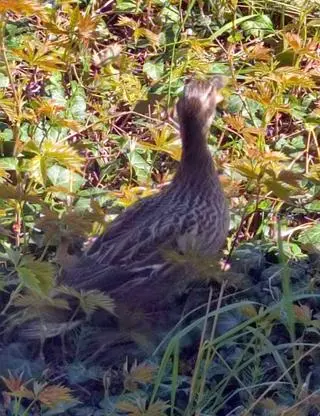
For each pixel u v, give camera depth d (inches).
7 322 253.4
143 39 369.1
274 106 319.3
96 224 273.3
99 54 352.8
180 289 265.1
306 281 279.6
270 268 281.7
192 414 234.5
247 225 302.2
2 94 319.0
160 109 339.9
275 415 226.5
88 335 251.6
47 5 342.3
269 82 337.1
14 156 310.8
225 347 255.0
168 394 241.9
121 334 252.2
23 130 323.3
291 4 382.6
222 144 336.5
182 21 371.2
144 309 260.4
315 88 352.8
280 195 273.4
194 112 268.5
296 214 311.3
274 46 375.2
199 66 353.7
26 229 287.3
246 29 374.3
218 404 237.8
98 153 331.3
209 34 374.9
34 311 242.5
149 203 271.4
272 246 292.2
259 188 288.4
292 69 331.9
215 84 276.8
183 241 261.1
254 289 275.9
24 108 331.3
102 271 255.6
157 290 258.1
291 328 235.1
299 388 236.8
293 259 287.9
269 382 238.8
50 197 303.7
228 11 375.2
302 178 272.8
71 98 339.9
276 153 295.6
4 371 244.8
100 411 237.1
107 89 346.0
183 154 272.4
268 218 304.5
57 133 324.2
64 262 259.1
